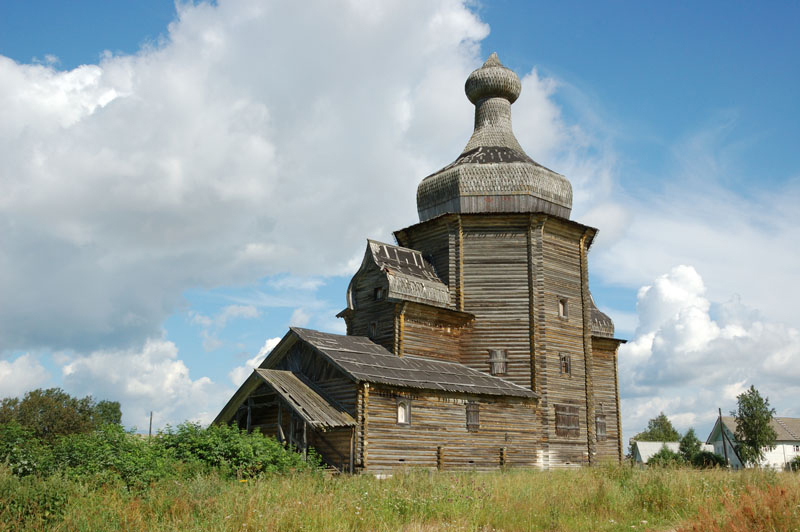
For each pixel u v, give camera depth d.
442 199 41.47
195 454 22.75
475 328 38.03
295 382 31.69
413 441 30.94
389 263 37.72
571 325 39.59
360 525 15.05
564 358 38.66
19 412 60.97
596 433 44.16
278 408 30.31
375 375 30.45
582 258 41.34
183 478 19.64
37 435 59.72
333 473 28.64
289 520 14.45
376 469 29.28
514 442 34.69
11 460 17.91
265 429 33.41
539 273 38.47
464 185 40.47
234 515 14.46
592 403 39.31
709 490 19.42
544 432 36.16
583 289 40.88
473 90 46.06
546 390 36.72
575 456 37.50
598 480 20.59
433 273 39.34
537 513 17.09
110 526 14.25
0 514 14.45
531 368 37.09
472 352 37.75
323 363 32.00
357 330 37.81
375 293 37.28
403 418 30.97
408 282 36.59
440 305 37.34
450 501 17.36
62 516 14.55
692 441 67.94
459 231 39.25
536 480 22.72
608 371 46.28
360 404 29.53
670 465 24.06
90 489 16.95
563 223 40.34
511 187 40.06
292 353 34.22
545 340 37.56
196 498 16.36
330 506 15.41
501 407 34.75
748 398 64.44
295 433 31.58
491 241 39.19
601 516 17.16
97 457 19.12
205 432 23.91
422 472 24.86
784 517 14.04
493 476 24.89
